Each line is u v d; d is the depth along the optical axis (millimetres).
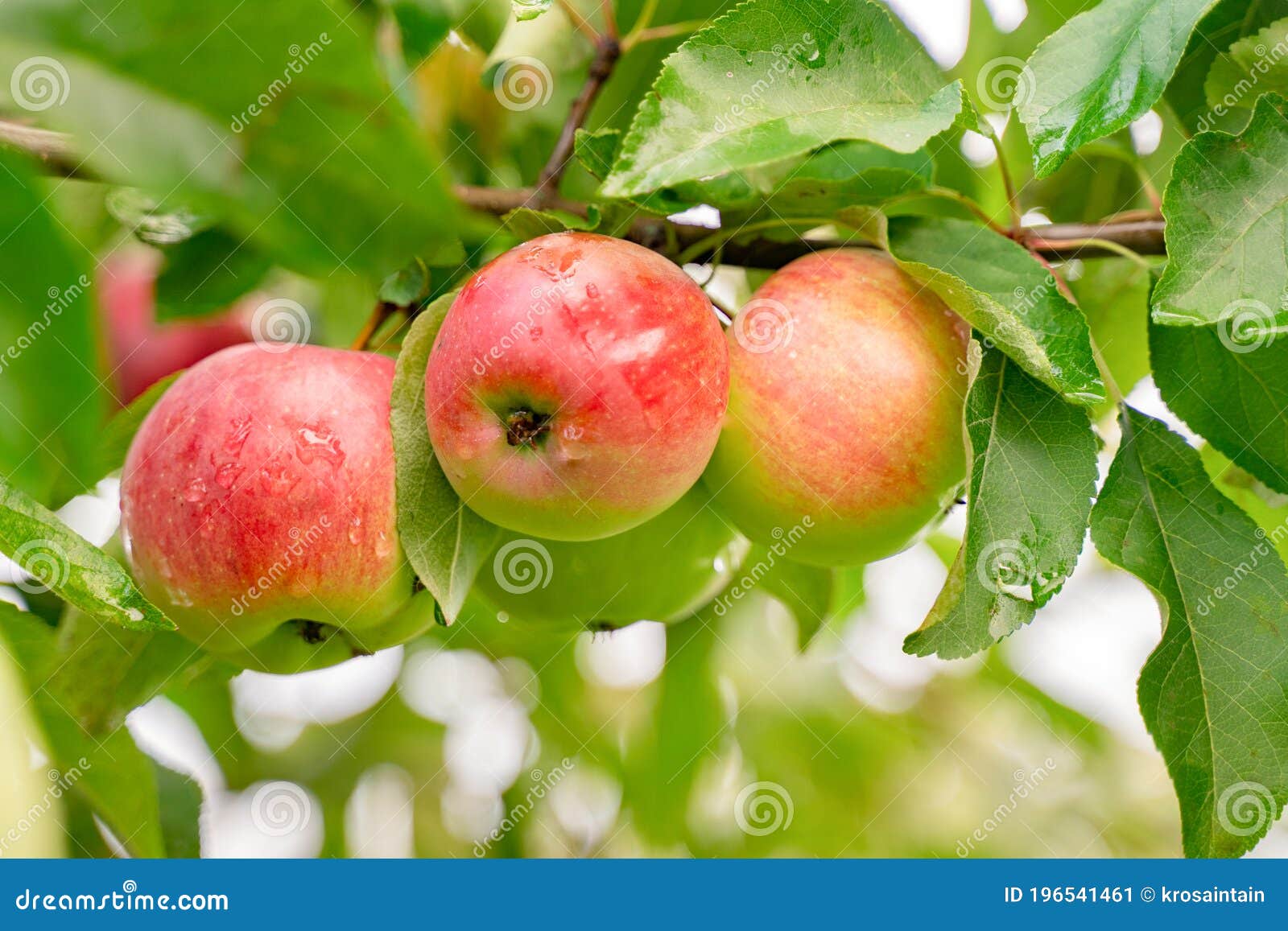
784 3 736
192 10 693
